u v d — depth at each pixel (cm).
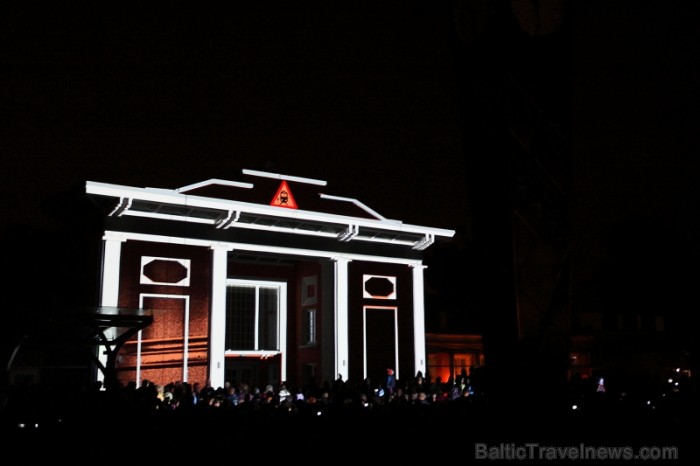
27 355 2447
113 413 1092
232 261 3023
